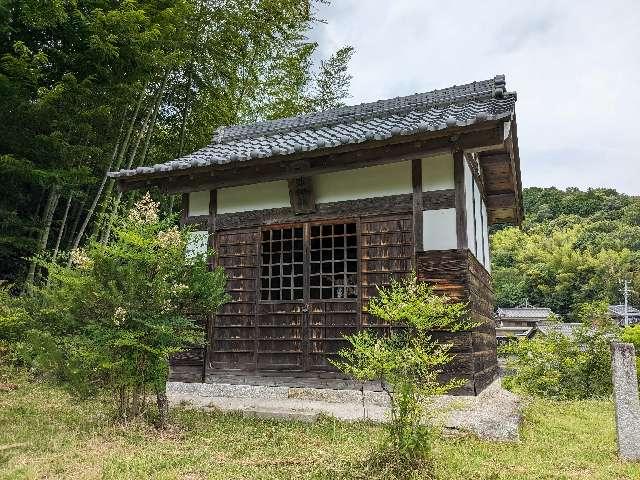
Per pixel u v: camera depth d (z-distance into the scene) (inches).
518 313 1358.3
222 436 195.3
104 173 432.5
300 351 260.5
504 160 337.7
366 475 145.8
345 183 267.4
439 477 146.3
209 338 283.4
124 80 402.3
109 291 203.3
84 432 198.2
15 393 279.4
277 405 240.8
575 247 2110.0
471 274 246.8
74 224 452.1
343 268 266.5
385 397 234.7
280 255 278.4
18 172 365.7
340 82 706.2
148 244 213.5
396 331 238.1
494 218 444.1
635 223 2308.1
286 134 348.8
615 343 192.2
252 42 495.5
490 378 314.7
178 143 504.7
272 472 150.7
